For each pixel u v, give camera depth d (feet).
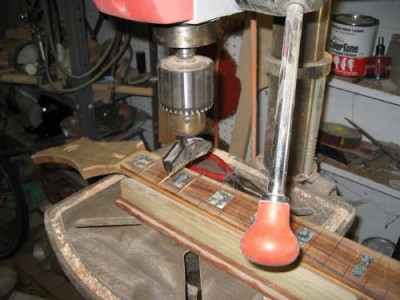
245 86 4.17
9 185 5.56
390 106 4.29
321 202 2.44
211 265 2.13
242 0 1.56
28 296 5.15
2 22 6.26
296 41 1.29
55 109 5.87
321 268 1.75
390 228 4.96
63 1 4.18
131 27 5.18
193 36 1.71
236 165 2.74
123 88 5.15
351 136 4.38
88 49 4.75
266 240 1.27
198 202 2.12
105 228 2.41
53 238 2.32
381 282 1.68
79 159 2.50
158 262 2.15
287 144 1.30
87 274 2.09
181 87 1.77
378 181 4.08
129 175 2.37
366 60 3.83
